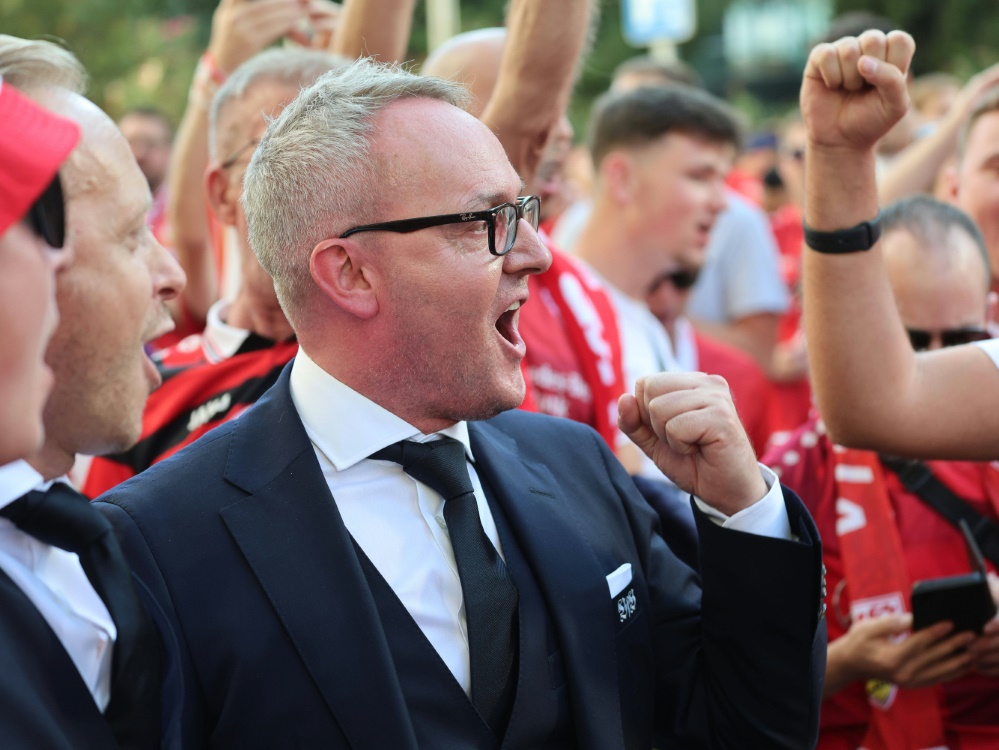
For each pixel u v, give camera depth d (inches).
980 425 82.9
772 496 75.6
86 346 59.5
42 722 55.1
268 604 68.4
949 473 106.9
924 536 106.3
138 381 62.4
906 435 83.5
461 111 74.2
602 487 83.4
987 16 742.5
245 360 106.8
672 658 80.9
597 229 162.7
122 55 473.7
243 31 140.9
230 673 67.3
